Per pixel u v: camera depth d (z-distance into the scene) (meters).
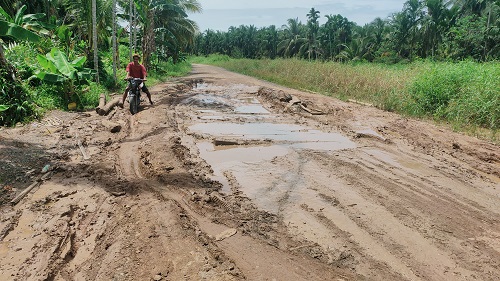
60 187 4.67
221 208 4.32
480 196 4.89
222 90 15.12
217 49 83.62
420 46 36.88
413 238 3.78
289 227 3.93
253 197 4.65
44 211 4.03
